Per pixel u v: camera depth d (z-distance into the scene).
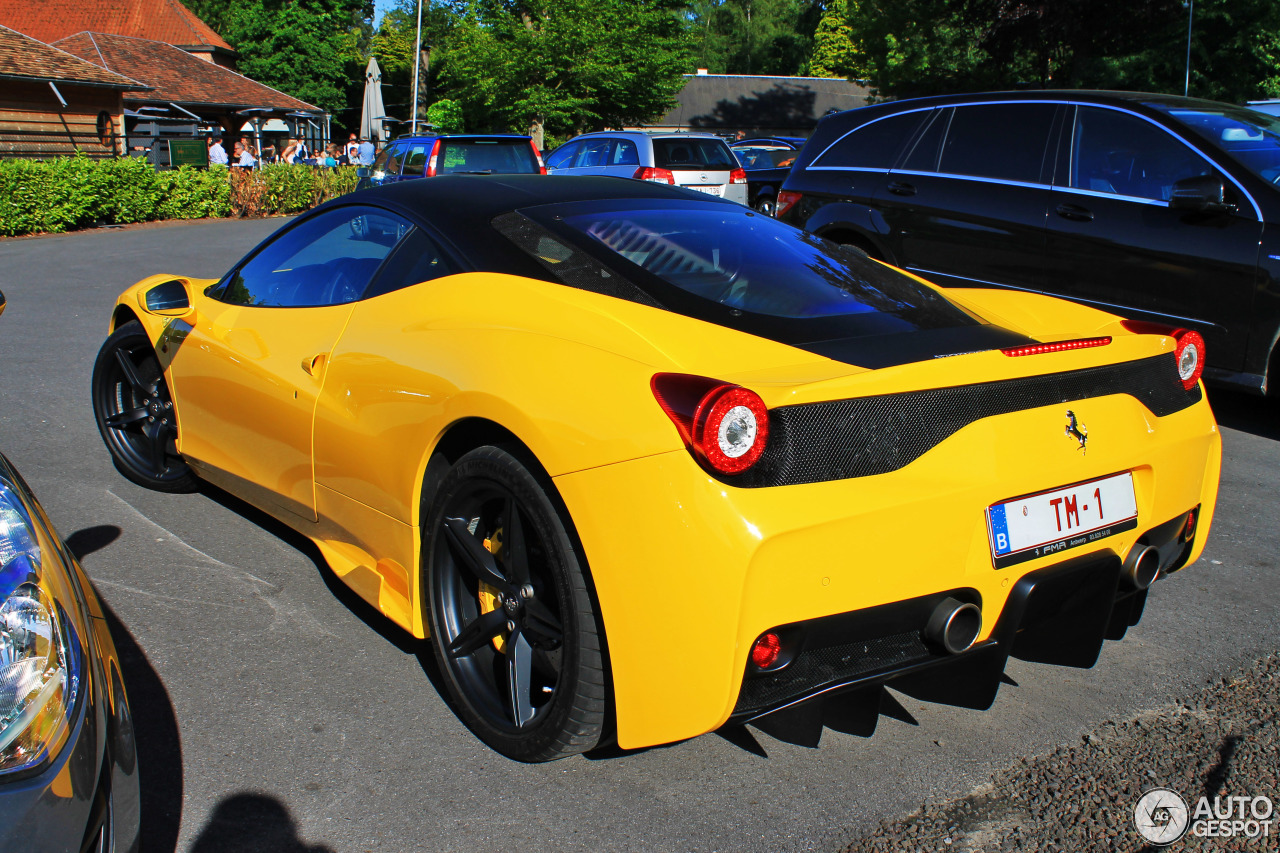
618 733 1.88
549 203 2.65
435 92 66.50
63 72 24.45
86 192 16.72
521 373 2.02
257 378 2.88
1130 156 5.06
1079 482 2.08
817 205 6.42
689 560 1.71
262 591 2.99
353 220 2.89
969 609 1.92
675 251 2.44
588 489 1.83
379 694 2.43
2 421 4.77
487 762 2.17
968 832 1.95
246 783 2.07
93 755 1.40
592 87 36.28
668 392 1.77
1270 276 4.47
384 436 2.38
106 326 7.62
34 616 1.44
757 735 2.30
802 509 1.73
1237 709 2.42
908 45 30.77
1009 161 5.51
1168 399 2.35
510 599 2.12
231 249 13.52
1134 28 25.66
